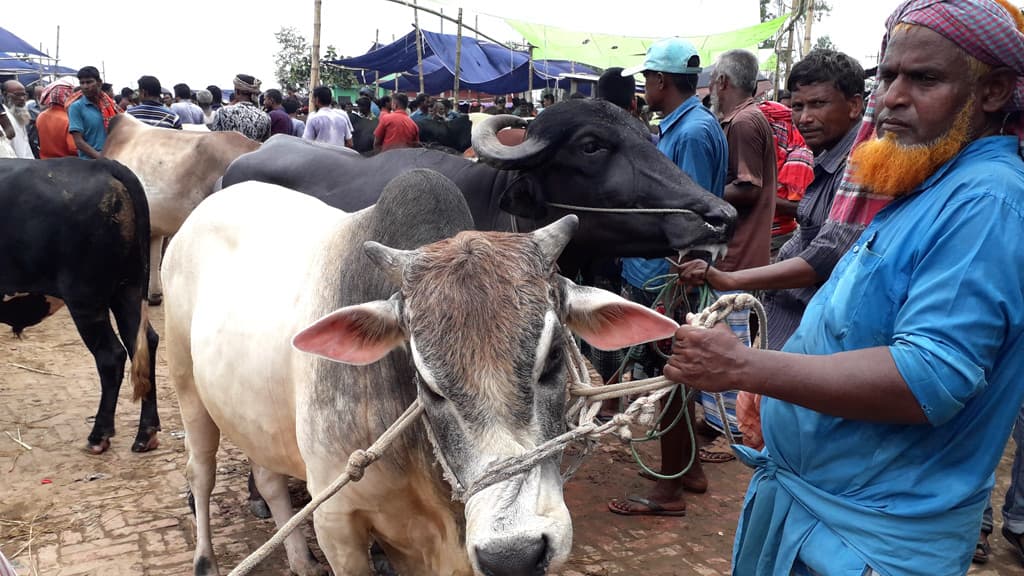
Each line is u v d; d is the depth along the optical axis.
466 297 1.84
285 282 2.83
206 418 3.45
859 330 1.74
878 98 1.83
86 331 4.92
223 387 2.91
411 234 2.43
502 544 1.69
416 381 2.01
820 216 3.40
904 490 1.74
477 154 3.68
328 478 2.43
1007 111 1.71
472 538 1.74
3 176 4.79
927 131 1.69
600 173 3.61
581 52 14.43
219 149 7.79
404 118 9.75
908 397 1.57
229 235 3.28
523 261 1.93
